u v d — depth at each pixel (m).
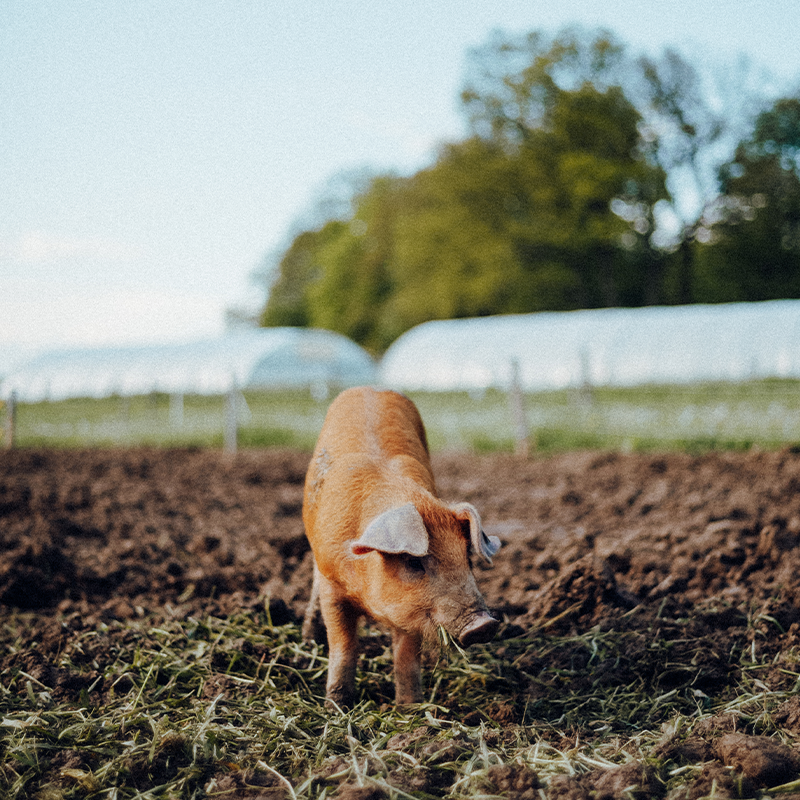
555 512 10.02
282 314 72.31
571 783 3.43
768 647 4.97
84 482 12.98
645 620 5.20
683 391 18.75
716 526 7.36
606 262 42.09
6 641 5.34
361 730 4.14
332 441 5.09
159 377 30.17
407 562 4.05
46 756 3.87
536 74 41.09
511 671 4.89
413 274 48.00
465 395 23.47
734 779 3.39
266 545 7.79
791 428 14.70
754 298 42.41
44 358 34.22
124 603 6.05
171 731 3.94
